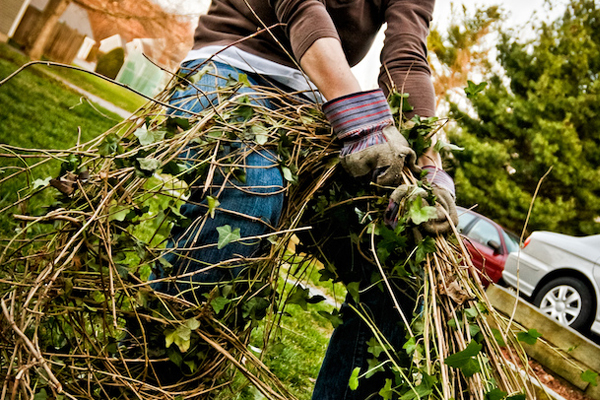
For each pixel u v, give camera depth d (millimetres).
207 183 1046
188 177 1101
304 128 1258
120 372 1048
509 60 15977
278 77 1345
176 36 20016
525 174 15359
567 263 6191
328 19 1218
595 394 4441
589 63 14805
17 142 5324
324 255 1415
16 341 876
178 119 1104
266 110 1225
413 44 1503
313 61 1183
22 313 855
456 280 1154
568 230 15039
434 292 1094
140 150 1036
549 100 14984
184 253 1101
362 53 1525
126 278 1009
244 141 1139
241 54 1316
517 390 1096
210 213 1074
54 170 3262
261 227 1141
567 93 14898
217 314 1099
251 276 1149
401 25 1522
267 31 1292
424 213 1072
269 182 1148
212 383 1128
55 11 19641
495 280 8180
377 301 1396
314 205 1323
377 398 1400
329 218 1353
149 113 1246
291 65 1373
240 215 1105
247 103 1160
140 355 1059
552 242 6449
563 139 14398
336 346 1470
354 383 974
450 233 1221
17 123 6230
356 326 1430
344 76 1176
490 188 15711
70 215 977
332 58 1174
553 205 14688
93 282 996
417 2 1574
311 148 1269
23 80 11273
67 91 13273
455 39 17906
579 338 4789
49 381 833
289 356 2715
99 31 20797
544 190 15375
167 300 1040
